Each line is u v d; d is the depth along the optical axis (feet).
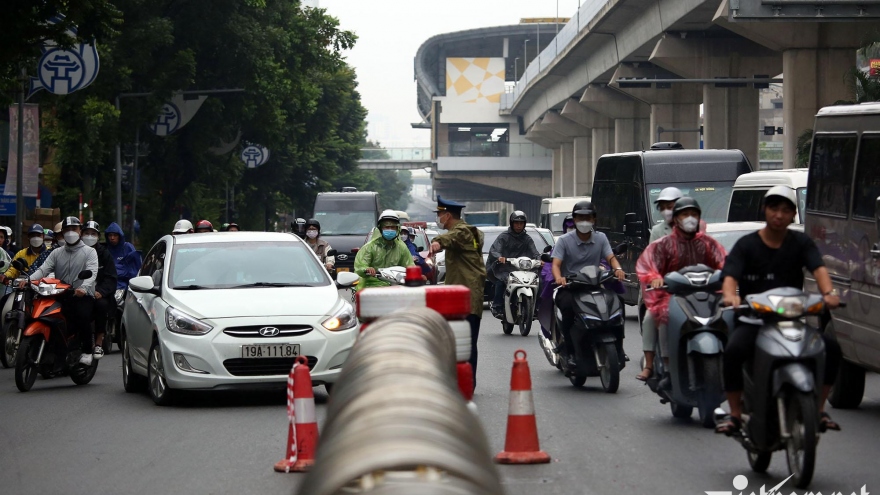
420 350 8.43
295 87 157.99
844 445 32.42
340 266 153.58
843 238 39.88
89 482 28.76
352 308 44.19
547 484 27.27
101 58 122.01
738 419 27.73
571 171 399.65
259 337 42.11
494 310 73.20
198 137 153.99
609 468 29.17
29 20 64.03
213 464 30.78
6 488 28.25
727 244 52.16
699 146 239.91
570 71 302.45
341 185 351.46
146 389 48.39
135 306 47.01
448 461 5.73
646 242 82.23
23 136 100.17
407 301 19.42
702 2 174.19
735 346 27.35
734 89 200.13
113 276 51.49
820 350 25.90
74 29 69.67
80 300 49.55
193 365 41.83
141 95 134.72
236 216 255.50
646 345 37.19
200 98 143.95
